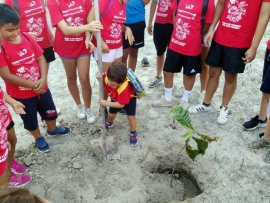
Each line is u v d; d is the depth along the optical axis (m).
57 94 4.95
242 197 3.27
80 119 4.36
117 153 3.80
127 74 3.44
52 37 4.24
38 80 3.35
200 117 4.42
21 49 3.12
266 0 3.45
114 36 3.84
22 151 3.84
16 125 4.27
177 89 5.07
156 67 5.38
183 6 4.01
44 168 3.62
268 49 3.74
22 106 3.07
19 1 3.58
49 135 4.05
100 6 3.60
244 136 4.05
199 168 3.64
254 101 4.72
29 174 3.53
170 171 3.88
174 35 4.20
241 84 5.13
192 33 4.03
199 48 4.13
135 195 3.32
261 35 3.62
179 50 4.18
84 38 3.75
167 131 4.15
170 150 3.85
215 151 3.81
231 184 3.41
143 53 6.32
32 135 4.04
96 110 4.53
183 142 3.96
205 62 4.17
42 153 3.79
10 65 3.11
